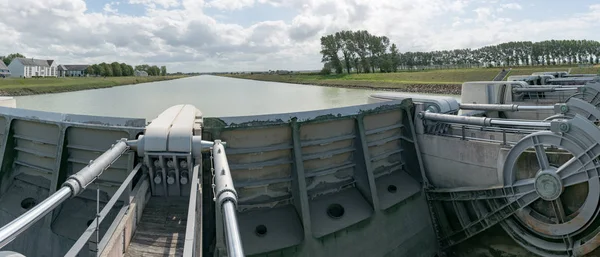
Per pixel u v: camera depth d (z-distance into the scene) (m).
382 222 15.07
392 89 77.12
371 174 15.38
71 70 189.62
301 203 13.61
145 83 124.88
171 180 10.36
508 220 14.46
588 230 12.53
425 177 17.22
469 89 25.92
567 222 12.84
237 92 72.62
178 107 15.05
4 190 14.62
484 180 15.16
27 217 5.43
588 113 16.33
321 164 15.56
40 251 12.82
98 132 13.11
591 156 12.03
